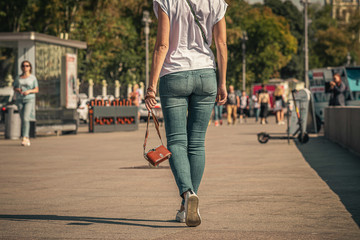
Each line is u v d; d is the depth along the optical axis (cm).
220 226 871
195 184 880
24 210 1026
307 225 877
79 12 7494
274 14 13988
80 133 3750
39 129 3247
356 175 1497
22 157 2080
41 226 887
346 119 2359
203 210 1006
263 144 2670
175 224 890
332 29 16075
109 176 1517
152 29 9294
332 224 884
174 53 845
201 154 877
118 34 8962
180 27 841
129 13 9369
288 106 2673
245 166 1733
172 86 843
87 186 1328
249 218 933
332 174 1522
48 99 3353
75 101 3572
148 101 845
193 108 869
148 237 802
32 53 3222
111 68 9319
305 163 1816
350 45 16338
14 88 2653
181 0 835
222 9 854
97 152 2297
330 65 16350
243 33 9675
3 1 7100
